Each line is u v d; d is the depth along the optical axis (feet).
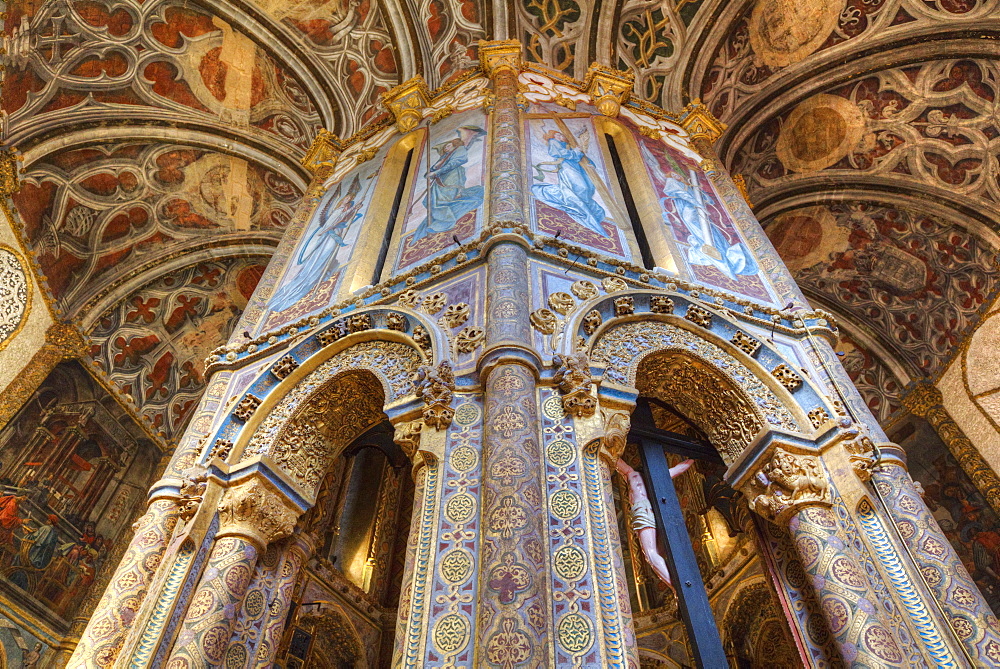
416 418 17.30
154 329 46.37
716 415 20.08
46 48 35.06
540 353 17.54
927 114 39.47
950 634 14.87
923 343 44.78
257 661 16.92
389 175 30.40
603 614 12.68
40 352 38.96
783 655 31.78
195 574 16.61
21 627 34.88
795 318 22.39
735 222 28.86
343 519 49.85
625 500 44.24
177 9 38.24
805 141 43.06
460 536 13.93
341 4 38.68
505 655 11.18
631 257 23.67
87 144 39.17
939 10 35.96
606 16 37.86
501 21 37.09
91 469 41.09
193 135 41.96
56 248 40.34
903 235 43.83
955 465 40.40
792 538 16.97
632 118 33.96
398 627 13.21
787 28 39.14
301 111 41.63
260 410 19.92
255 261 48.47
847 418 18.39
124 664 14.56
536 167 26.21
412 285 21.84
